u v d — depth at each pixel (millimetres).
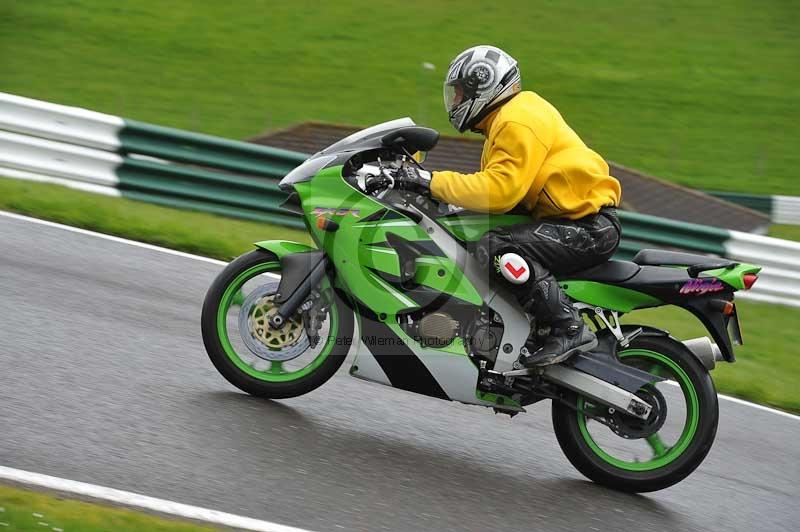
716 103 48469
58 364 11031
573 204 10305
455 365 10422
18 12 48406
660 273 10484
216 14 52219
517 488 10172
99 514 7777
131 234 17969
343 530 8391
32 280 14172
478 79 10391
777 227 36812
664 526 9828
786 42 57281
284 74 45094
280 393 10992
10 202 18078
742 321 21375
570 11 58750
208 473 9000
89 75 41688
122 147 20469
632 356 10633
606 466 10578
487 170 10172
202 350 12547
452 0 58188
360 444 10461
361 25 52625
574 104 46156
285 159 21500
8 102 19875
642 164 40875
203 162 20984
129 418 9875
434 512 9148
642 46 54906
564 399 10547
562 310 10273
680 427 12961
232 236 19203
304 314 10750
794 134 45875
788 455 13070
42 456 8695
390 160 10656
